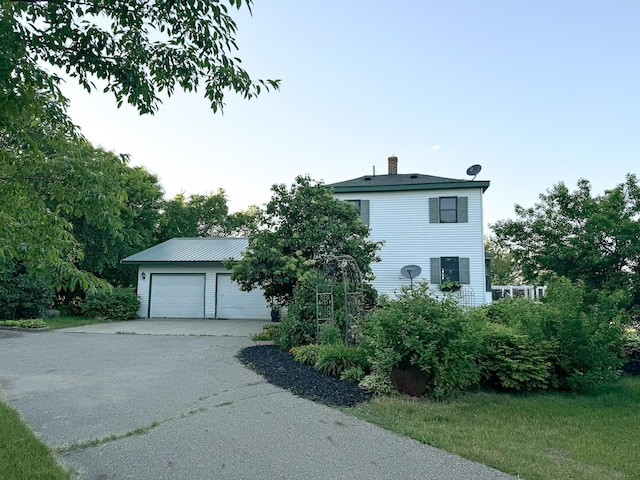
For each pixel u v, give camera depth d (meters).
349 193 17.67
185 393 5.77
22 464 3.35
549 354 6.04
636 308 10.25
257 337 11.04
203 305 17.53
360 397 5.60
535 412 5.06
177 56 3.07
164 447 3.89
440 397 5.57
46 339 11.08
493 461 3.58
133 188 22.80
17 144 2.88
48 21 2.73
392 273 17.08
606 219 10.82
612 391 6.10
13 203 3.32
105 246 19.86
